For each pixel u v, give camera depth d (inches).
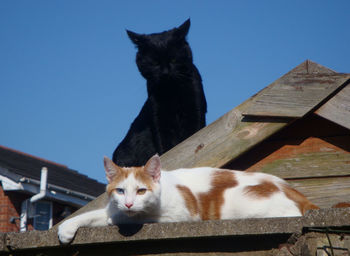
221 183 202.1
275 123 221.6
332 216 134.9
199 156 228.5
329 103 219.6
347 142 221.9
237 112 227.8
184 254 153.6
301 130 227.6
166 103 337.4
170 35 356.2
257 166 229.8
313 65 224.8
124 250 160.2
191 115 339.6
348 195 217.9
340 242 134.3
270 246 146.5
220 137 227.8
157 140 332.5
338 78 218.1
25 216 521.3
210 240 152.3
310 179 223.9
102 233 155.6
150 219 187.6
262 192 191.0
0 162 529.7
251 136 223.3
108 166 193.3
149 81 351.6
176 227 149.2
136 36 367.9
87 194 599.8
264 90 226.1
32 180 517.0
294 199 188.9
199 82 349.4
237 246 149.7
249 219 143.9
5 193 516.7
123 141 348.5
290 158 226.8
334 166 221.5
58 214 578.6
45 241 161.2
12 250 164.9
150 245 157.5
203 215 195.5
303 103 218.5
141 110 350.0
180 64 343.0
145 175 187.6
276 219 141.6
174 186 194.4
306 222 137.9
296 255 137.9
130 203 179.9
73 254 164.1
